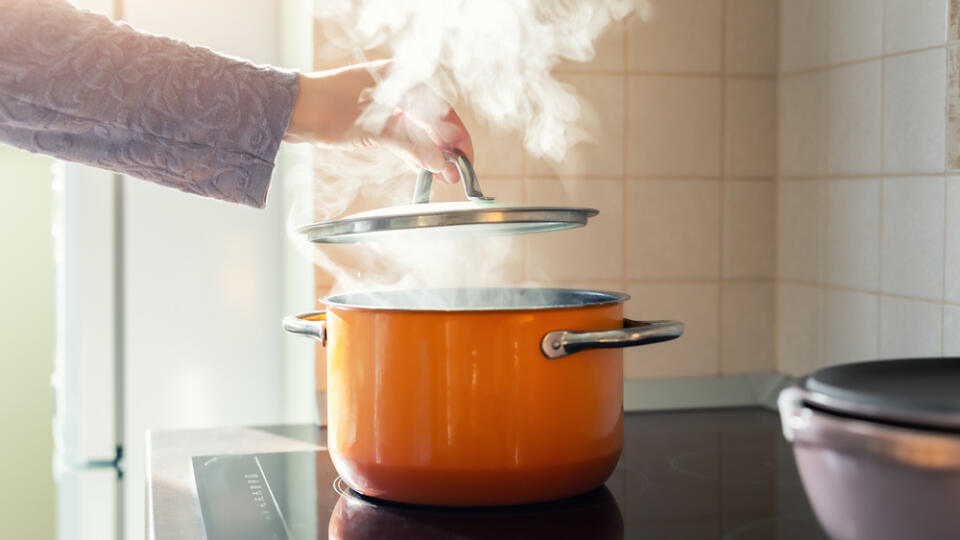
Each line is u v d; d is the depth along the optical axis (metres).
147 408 1.42
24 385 1.67
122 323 1.40
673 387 1.25
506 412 0.69
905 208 1.03
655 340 0.68
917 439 0.45
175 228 1.41
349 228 0.73
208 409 1.43
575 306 0.69
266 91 0.80
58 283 1.43
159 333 1.41
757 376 1.29
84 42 0.75
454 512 0.73
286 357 1.43
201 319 1.42
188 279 1.42
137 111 0.77
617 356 0.75
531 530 0.69
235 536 0.69
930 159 0.99
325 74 0.83
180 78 0.78
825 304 1.18
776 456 0.94
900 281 1.04
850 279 1.13
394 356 0.69
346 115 0.84
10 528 1.67
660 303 1.26
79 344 1.38
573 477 0.71
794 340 1.25
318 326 0.78
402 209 0.72
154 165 0.79
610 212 1.23
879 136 1.07
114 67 0.76
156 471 0.89
